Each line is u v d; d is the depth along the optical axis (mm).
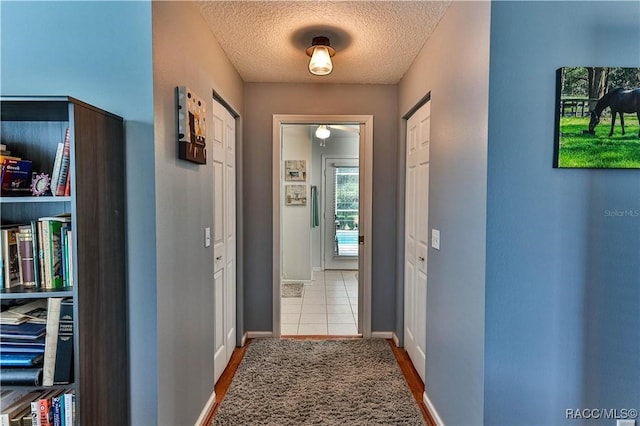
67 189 1207
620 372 1445
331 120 3010
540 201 1402
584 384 1444
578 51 1386
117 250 1373
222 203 2465
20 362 1204
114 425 1364
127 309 1433
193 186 1810
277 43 2236
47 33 1394
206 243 1995
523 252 1411
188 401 1746
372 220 3064
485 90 1403
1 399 1292
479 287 1465
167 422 1521
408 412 2027
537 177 1400
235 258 2879
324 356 2721
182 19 1650
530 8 1380
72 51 1394
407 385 2316
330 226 6094
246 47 2289
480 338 1460
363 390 2246
